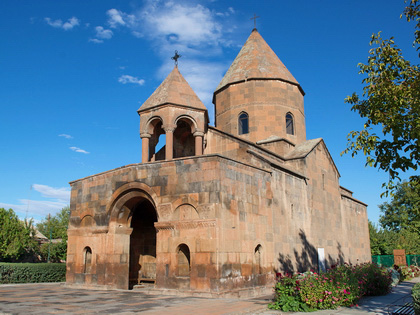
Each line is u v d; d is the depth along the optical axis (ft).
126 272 57.36
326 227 77.51
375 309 38.86
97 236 58.95
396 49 36.55
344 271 45.32
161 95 62.85
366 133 35.96
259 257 54.03
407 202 174.70
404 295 52.06
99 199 59.98
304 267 65.05
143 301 41.93
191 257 47.50
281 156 73.05
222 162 49.52
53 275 79.05
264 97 83.51
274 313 35.99
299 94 87.97
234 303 40.06
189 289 46.88
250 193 53.88
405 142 34.55
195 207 48.78
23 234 106.22
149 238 70.59
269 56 89.45
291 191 65.46
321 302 37.42
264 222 55.83
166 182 52.19
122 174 57.47
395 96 35.14
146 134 63.00
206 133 71.05
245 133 83.46
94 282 57.67
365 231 105.19
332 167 85.40
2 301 43.09
